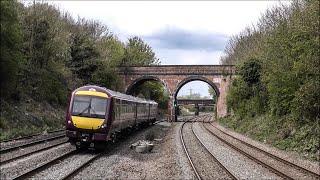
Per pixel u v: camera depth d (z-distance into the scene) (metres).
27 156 19.98
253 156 22.48
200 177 15.24
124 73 72.19
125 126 30.48
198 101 127.81
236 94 50.12
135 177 15.45
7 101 38.03
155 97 94.94
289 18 34.25
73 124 22.86
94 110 23.09
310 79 26.64
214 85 69.50
